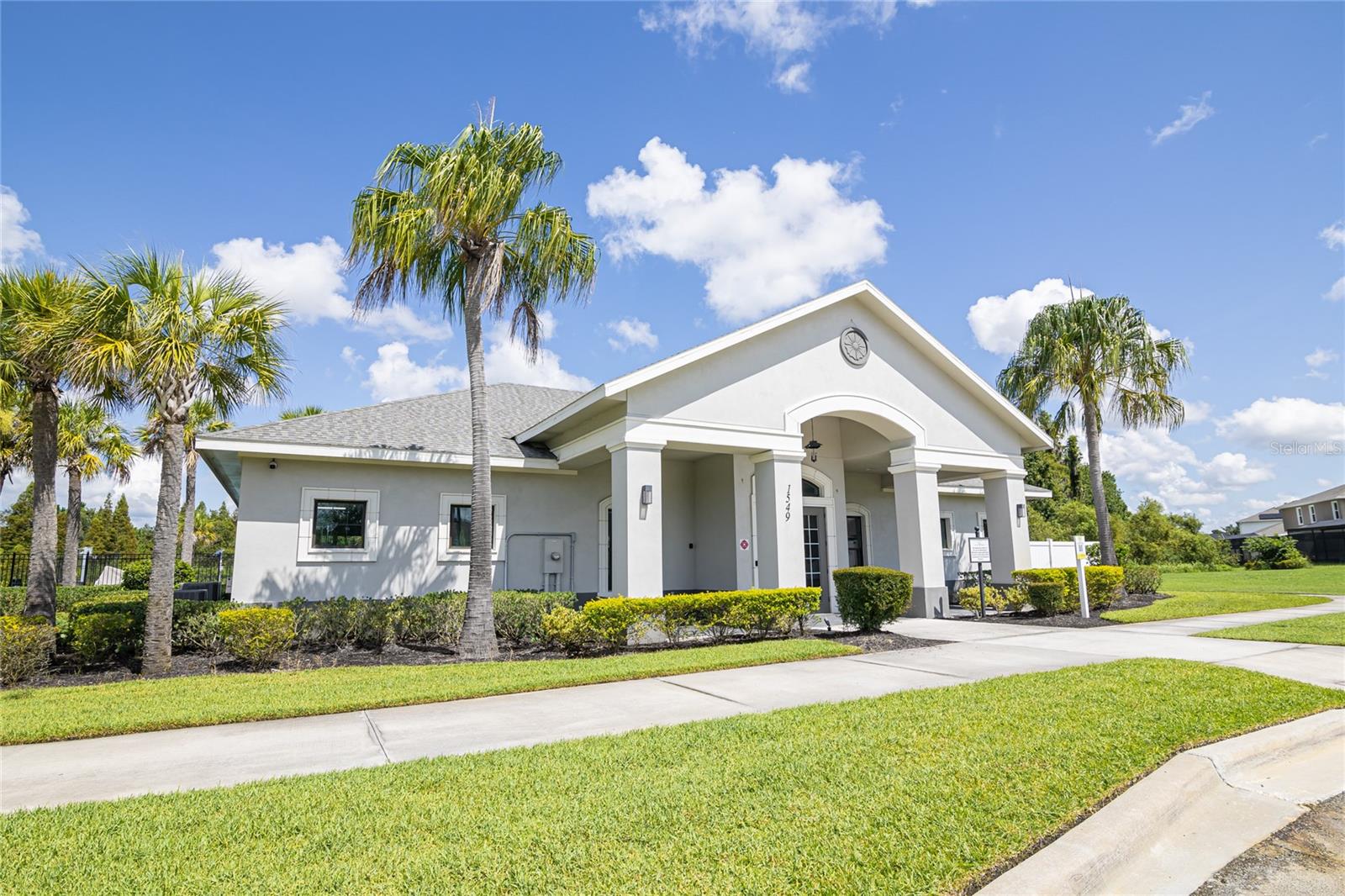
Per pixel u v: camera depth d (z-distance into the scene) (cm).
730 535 1593
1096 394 1936
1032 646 1090
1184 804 448
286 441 1284
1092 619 1452
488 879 322
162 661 917
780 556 1316
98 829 386
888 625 1402
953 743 527
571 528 1583
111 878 327
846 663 955
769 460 1354
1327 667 866
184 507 2995
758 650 1023
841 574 1295
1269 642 1080
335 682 815
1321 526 5516
